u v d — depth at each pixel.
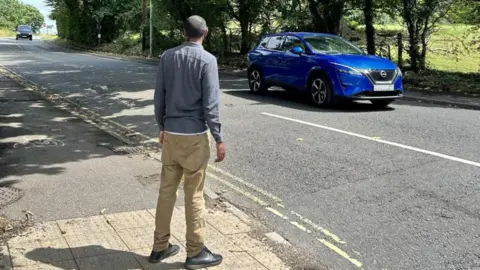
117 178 6.21
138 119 10.55
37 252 4.04
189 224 3.85
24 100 12.94
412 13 16.34
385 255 4.26
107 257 3.98
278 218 5.07
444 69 18.00
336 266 4.07
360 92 10.85
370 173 6.41
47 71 21.56
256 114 10.74
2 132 8.91
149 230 4.55
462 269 4.00
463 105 11.69
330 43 12.51
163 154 3.94
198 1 26.31
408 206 5.30
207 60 3.74
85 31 52.59
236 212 5.16
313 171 6.57
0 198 5.42
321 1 19.23
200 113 3.83
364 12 18.06
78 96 13.88
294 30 21.00
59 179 6.15
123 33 46.50
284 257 4.20
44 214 4.95
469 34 16.61
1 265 3.79
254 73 14.14
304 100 12.87
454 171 6.41
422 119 9.97
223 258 4.02
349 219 5.02
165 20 31.11
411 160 6.94
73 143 8.16
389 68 11.13
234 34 28.03
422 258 4.19
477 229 4.72
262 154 7.46
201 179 3.88
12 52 38.59
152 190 5.75
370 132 8.77
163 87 3.88
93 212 5.01
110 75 19.94
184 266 3.87
